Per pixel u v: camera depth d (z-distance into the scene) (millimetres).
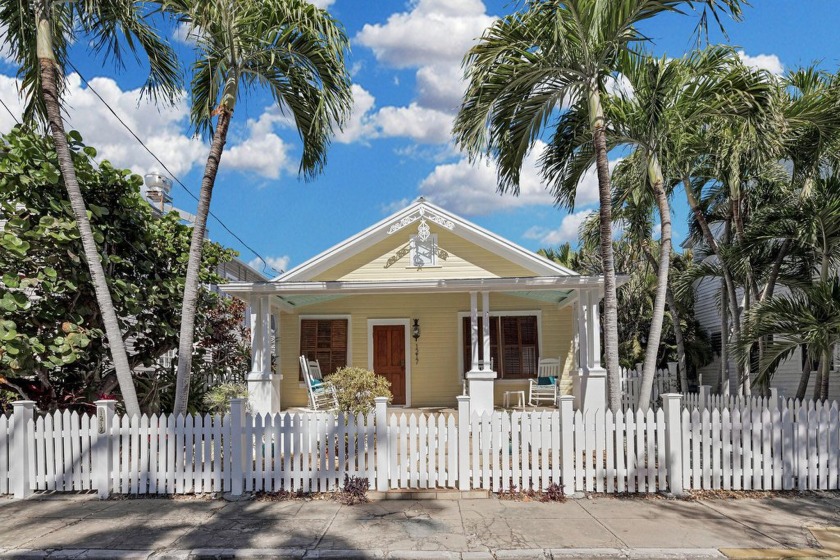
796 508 7102
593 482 7918
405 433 7816
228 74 8750
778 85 9289
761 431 7809
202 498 7652
